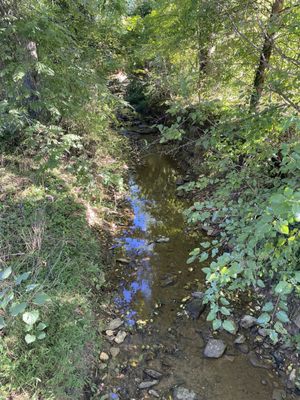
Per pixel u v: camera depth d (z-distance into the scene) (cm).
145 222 547
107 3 587
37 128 403
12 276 296
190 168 695
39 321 271
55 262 336
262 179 343
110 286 396
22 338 254
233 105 377
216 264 199
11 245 334
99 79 490
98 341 316
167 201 621
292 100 310
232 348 316
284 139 326
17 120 384
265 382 282
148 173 752
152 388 280
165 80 568
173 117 731
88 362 288
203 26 443
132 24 807
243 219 302
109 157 699
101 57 664
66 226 407
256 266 217
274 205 138
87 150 624
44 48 415
